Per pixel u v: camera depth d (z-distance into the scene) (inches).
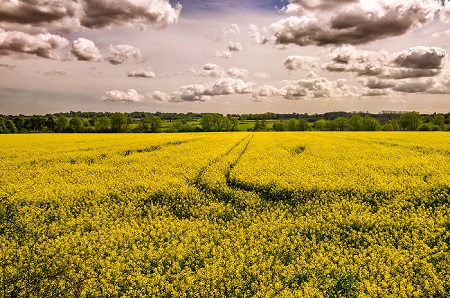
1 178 650.8
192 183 627.8
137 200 524.4
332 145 1197.1
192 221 442.6
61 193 534.0
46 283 256.4
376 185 561.9
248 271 300.7
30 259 319.3
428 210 461.1
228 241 358.9
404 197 506.0
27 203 491.8
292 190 558.3
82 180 640.4
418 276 289.4
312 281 281.4
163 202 529.0
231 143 1301.7
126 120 3250.5
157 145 1197.1
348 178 623.2
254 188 586.9
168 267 314.8
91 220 431.5
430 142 1238.3
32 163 828.0
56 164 804.6
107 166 774.5
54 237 391.9
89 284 271.1
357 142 1318.9
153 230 393.1
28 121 3346.5
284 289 265.1
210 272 292.4
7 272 277.0
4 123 3083.2
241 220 445.1
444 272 291.3
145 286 281.0
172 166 766.5
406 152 968.3
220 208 485.1
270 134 2095.2
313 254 326.3
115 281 285.9
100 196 534.0
